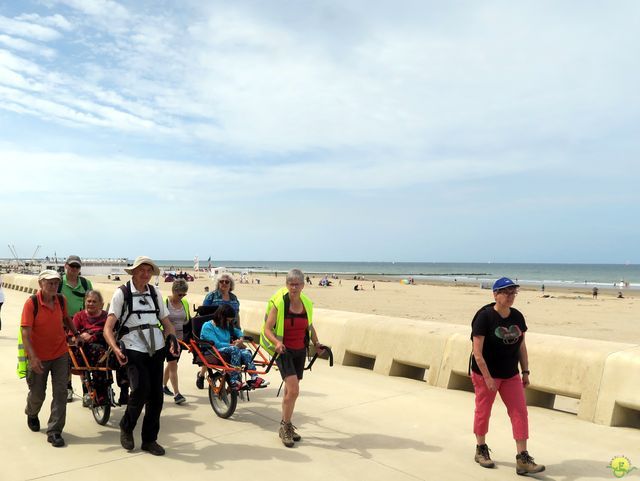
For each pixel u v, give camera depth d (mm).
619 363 5949
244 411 6266
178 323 6871
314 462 4711
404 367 8250
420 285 68250
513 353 4594
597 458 4902
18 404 6406
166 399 6820
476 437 4938
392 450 5023
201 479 4332
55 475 4379
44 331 5047
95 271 72500
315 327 9570
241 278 66312
